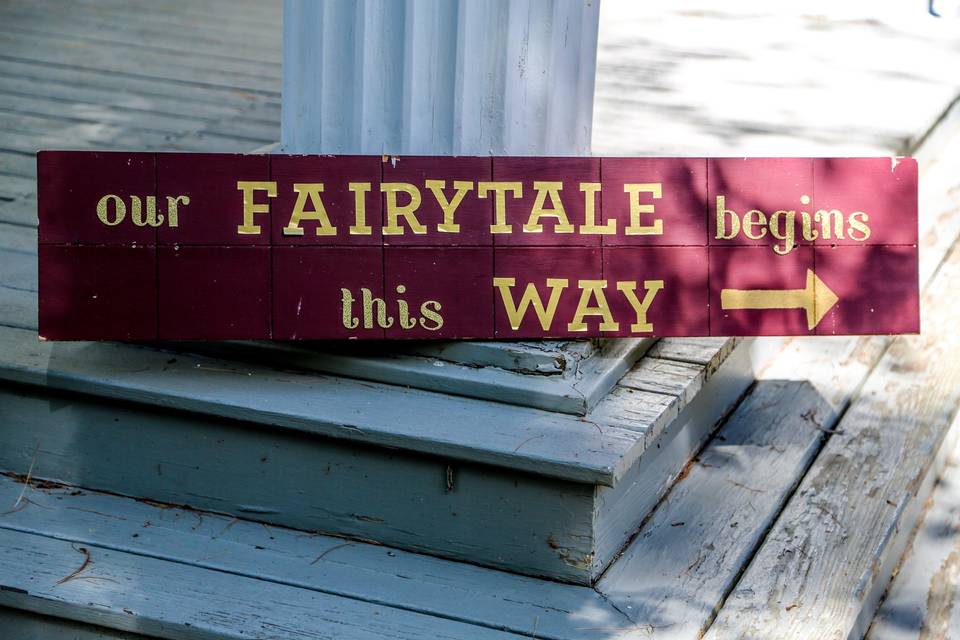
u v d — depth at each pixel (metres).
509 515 2.09
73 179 2.12
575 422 2.08
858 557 2.18
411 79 2.21
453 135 2.23
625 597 2.06
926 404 2.71
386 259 2.14
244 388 2.17
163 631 1.99
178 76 4.21
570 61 2.28
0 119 3.64
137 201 2.13
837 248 2.19
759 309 2.19
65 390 2.22
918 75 4.06
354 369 2.22
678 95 3.75
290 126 2.36
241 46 4.67
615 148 3.19
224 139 3.55
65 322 2.15
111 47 4.55
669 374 2.28
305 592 2.05
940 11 4.83
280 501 2.22
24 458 2.34
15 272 2.63
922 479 2.46
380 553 2.17
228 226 2.13
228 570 2.10
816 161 2.17
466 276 2.15
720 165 2.17
